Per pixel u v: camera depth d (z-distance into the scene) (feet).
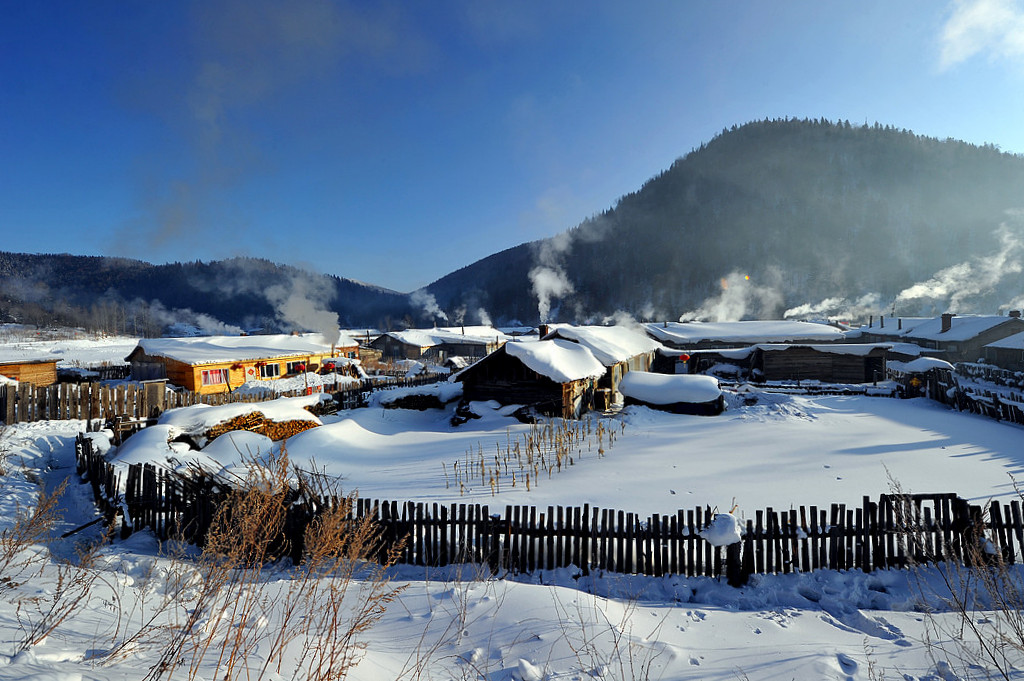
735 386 101.60
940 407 73.00
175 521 27.94
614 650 15.75
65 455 46.93
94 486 34.42
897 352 164.96
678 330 176.24
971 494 34.30
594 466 43.19
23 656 10.49
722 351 134.51
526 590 19.51
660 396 73.51
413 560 24.39
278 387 106.93
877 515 24.21
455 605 18.31
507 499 34.47
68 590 15.42
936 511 23.75
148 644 12.45
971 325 150.51
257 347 126.11
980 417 64.34
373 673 13.28
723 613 19.61
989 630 17.20
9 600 13.97
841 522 23.44
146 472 29.17
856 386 99.25
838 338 159.94
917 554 23.31
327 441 51.47
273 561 22.21
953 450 46.80
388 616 17.44
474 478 40.45
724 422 63.21
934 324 172.35
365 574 21.03
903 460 43.37
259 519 17.31
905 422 61.72
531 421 64.59
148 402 67.72
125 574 18.84
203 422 50.80
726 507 32.07
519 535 24.36
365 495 36.04
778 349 127.65
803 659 15.81
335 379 117.39
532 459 45.70
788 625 18.62
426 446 53.83
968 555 22.53
